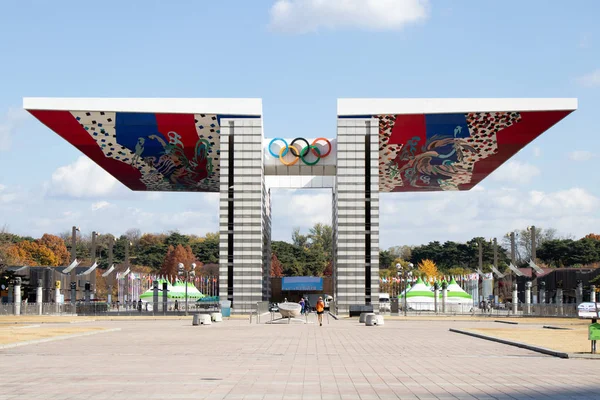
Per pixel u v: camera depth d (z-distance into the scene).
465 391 17.56
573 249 151.38
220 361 24.62
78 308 76.81
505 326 53.62
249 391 17.33
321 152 81.94
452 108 71.62
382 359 25.72
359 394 16.97
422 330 47.47
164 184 94.19
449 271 156.25
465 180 91.69
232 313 73.62
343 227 74.56
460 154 79.44
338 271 74.62
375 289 74.25
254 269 73.69
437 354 28.05
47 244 161.25
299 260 164.12
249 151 73.56
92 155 79.56
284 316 59.25
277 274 158.25
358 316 70.38
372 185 74.38
